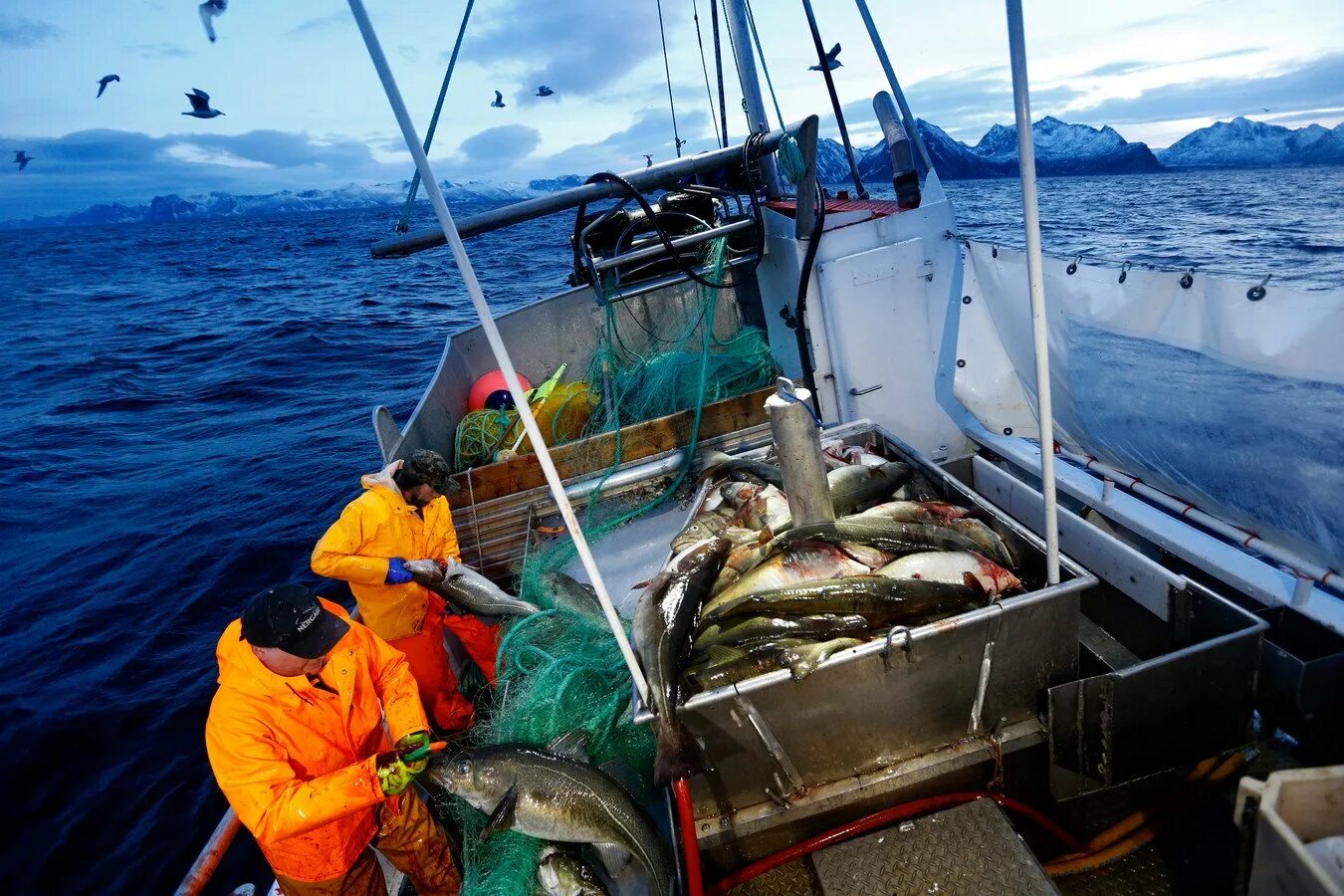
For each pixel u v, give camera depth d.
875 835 2.66
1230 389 3.29
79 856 5.53
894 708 2.73
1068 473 4.45
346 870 3.01
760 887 2.73
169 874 5.30
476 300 2.01
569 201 5.12
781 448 3.01
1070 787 2.81
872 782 2.78
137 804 5.93
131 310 34.47
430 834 3.32
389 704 3.20
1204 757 2.88
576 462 5.31
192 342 23.88
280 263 54.47
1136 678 2.64
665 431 5.32
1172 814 2.80
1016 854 2.51
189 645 8.05
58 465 13.59
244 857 5.33
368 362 19.34
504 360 2.07
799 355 5.43
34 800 6.07
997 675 2.75
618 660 3.76
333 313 26.81
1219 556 3.47
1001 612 2.62
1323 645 3.01
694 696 2.59
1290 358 2.98
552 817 3.03
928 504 3.46
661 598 2.99
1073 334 4.18
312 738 2.93
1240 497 3.39
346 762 3.12
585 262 5.58
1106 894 2.63
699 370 5.97
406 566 3.98
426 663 4.30
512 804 3.02
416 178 4.65
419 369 18.27
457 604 4.19
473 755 3.14
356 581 3.93
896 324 5.04
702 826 2.74
